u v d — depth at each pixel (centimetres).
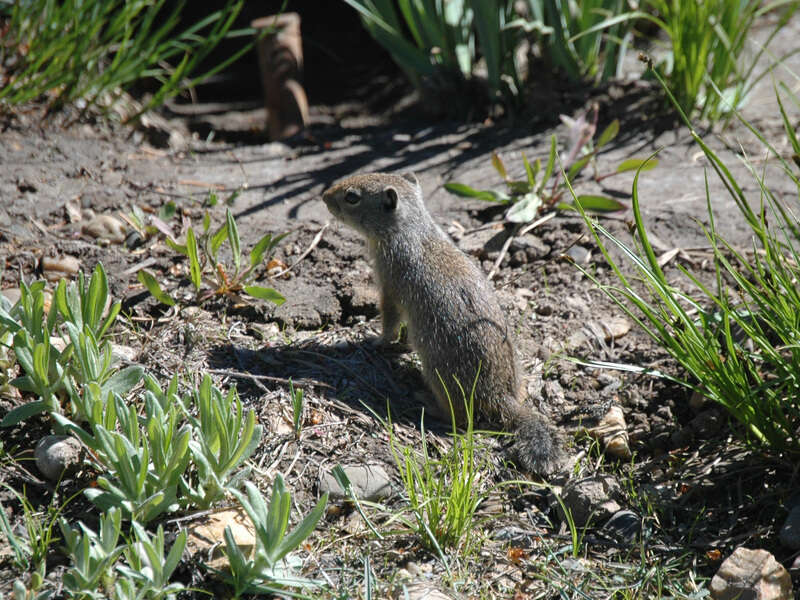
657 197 1215
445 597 665
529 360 947
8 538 671
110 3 1334
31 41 1347
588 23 1489
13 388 805
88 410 702
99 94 1405
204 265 1044
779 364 776
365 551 712
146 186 1234
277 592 651
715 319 874
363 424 838
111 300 976
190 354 900
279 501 636
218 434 699
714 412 868
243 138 1606
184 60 1391
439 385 878
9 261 1020
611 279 1057
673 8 1402
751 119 1422
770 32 1747
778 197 1196
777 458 796
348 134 1510
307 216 1181
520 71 1627
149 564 630
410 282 902
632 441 861
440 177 1295
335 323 989
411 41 1727
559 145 1372
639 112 1448
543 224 1150
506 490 799
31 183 1180
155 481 680
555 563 717
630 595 686
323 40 1927
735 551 697
